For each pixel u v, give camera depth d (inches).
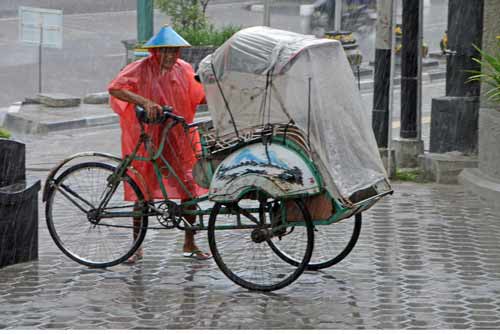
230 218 494.9
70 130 875.4
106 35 1421.0
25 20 994.7
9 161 427.8
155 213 412.5
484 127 602.9
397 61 1200.8
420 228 495.2
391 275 410.9
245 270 412.8
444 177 614.5
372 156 395.9
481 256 443.2
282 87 375.6
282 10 1657.2
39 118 890.1
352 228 487.2
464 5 616.1
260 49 378.6
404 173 629.6
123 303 373.1
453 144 627.2
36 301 375.2
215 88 385.4
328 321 350.9
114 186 417.7
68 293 386.0
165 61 417.4
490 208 545.0
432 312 362.0
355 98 393.7
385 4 609.9
